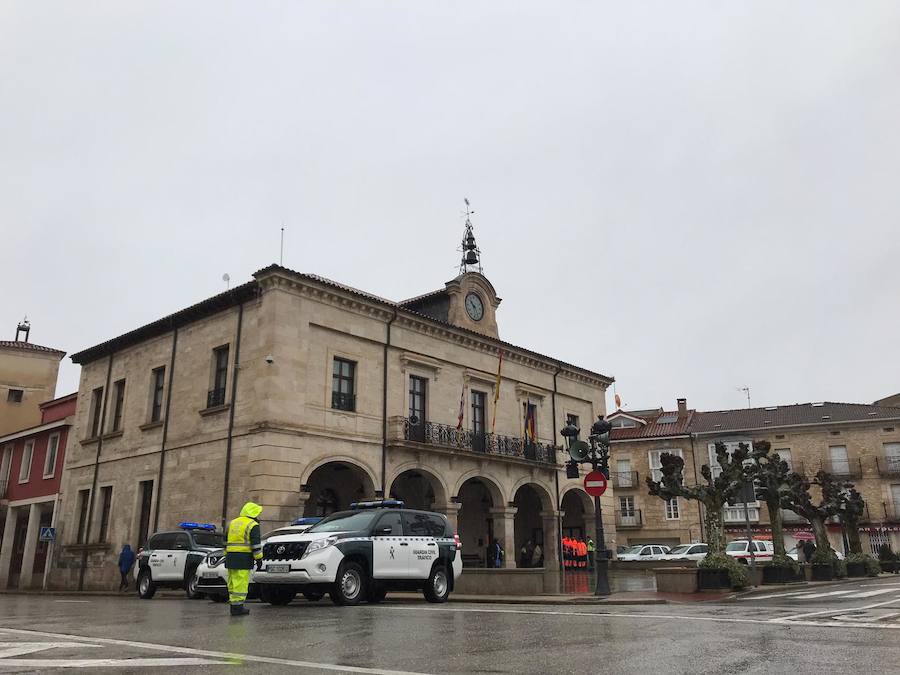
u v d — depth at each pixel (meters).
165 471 27.09
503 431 33.66
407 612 11.73
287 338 24.75
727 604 13.97
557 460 36.28
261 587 14.51
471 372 32.03
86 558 29.53
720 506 18.39
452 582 15.66
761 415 53.03
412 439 28.19
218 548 19.33
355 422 26.36
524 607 13.41
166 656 6.77
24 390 43.94
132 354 30.83
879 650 7.18
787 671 6.00
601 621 10.12
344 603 13.31
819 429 48.34
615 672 5.96
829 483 31.30
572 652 7.07
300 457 24.19
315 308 25.91
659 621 10.13
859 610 12.12
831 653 6.99
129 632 8.93
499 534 31.94
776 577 20.45
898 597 15.53
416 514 15.31
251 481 23.39
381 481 26.69
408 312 28.94
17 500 35.66
